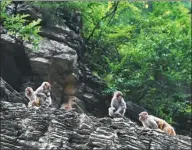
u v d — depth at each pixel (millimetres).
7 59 63781
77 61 69062
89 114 65375
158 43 76125
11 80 64500
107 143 43000
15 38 62438
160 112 75312
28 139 43188
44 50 63156
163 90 76312
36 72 63250
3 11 61375
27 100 59469
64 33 68000
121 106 54469
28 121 44281
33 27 59219
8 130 43812
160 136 45469
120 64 76125
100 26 78375
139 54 76375
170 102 75938
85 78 68125
